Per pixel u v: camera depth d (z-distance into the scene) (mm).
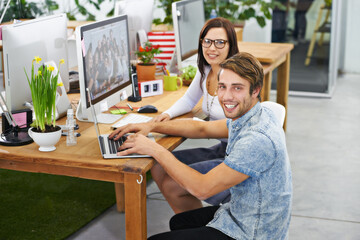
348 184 3756
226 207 2086
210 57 2748
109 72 2750
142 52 3475
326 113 5477
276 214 1914
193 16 3854
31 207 3320
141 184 2105
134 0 3801
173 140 2443
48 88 2219
